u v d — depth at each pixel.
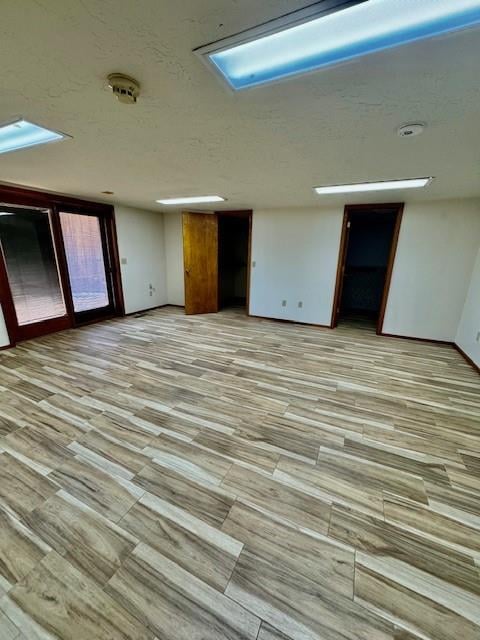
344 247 4.75
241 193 3.84
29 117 1.69
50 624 1.01
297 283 5.18
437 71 1.20
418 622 1.04
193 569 1.19
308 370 3.20
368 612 1.06
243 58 1.17
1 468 1.70
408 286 4.34
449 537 1.36
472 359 3.46
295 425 2.19
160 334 4.44
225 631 1.00
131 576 1.16
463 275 4.02
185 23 0.98
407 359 3.61
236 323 5.23
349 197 3.94
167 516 1.42
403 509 1.50
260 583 1.15
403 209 4.18
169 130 1.86
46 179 3.20
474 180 2.87
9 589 1.11
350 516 1.45
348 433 2.12
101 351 3.65
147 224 5.84
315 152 2.22
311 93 1.40
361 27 0.99
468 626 1.03
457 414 2.40
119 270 5.33
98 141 2.06
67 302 4.54
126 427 2.11
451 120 1.63
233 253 7.27
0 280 3.57
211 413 2.32
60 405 2.38
